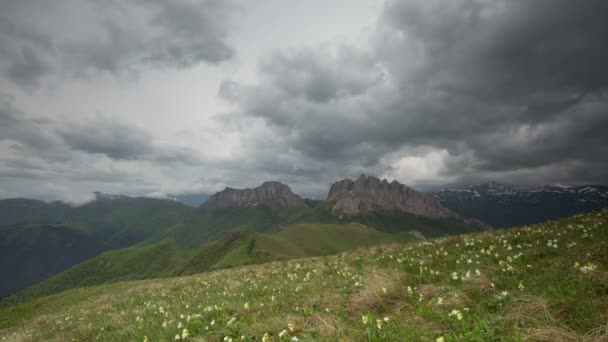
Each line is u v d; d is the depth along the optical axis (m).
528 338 5.24
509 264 9.78
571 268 8.16
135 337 9.54
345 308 8.76
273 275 18.47
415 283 9.77
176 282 25.95
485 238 14.98
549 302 6.37
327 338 6.48
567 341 5.01
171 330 9.12
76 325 15.58
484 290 8.04
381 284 9.16
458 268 10.66
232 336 8.00
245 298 12.35
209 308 10.73
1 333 26.88
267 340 6.97
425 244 17.12
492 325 6.10
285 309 9.71
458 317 6.34
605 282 6.97
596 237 10.46
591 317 5.65
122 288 36.94
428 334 6.20
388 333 6.27
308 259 23.69
